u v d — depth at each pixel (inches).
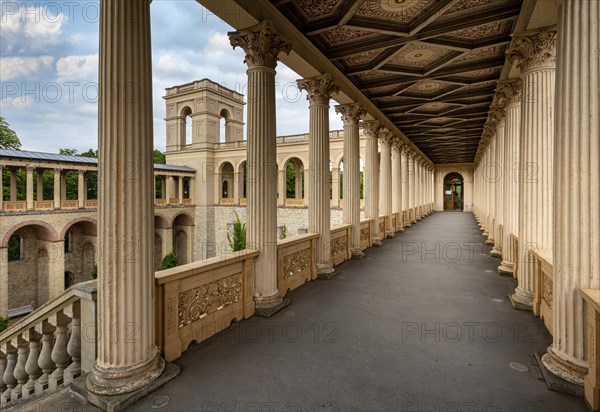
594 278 105.2
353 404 100.2
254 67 187.3
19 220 728.3
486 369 119.9
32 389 140.8
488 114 427.8
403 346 138.9
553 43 178.5
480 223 638.5
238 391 107.7
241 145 1232.2
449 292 217.5
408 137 638.5
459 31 218.5
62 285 799.7
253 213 187.5
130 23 109.0
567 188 110.1
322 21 206.7
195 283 142.1
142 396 104.9
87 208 863.1
